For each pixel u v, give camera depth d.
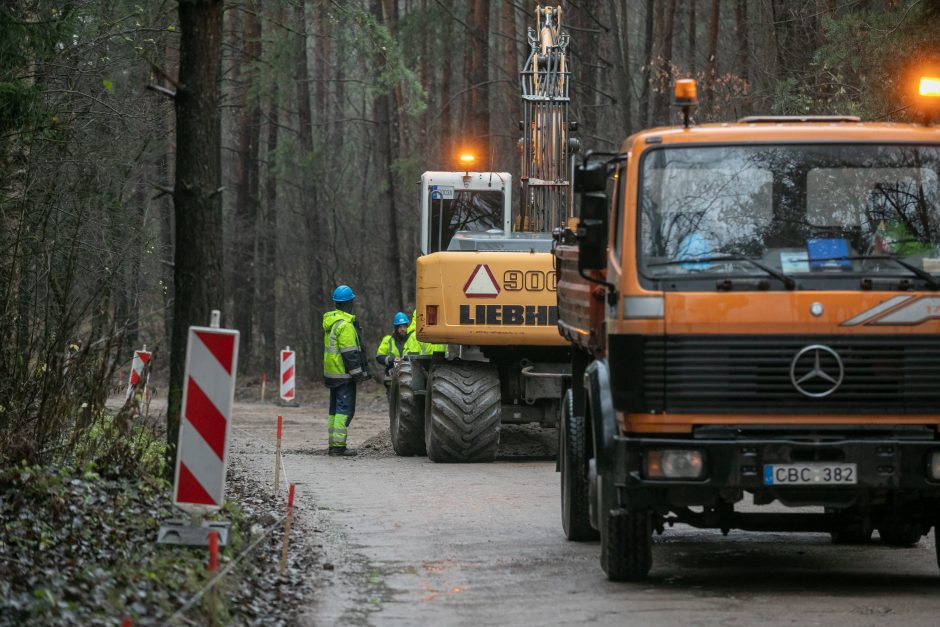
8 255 22.78
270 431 46.50
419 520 21.58
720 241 15.55
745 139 15.89
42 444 18.91
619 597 15.51
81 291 28.83
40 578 13.07
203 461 15.20
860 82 38.12
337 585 16.12
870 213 15.66
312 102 103.69
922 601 15.21
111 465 19.47
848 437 15.07
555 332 30.78
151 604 13.00
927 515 16.19
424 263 31.02
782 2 48.81
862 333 15.09
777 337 15.09
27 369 19.77
